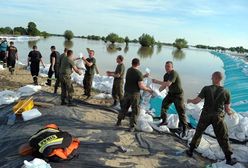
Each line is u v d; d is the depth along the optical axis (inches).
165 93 482.9
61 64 384.8
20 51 1236.5
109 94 481.4
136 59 311.1
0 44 670.5
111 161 248.7
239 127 318.7
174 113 388.5
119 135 301.7
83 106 396.2
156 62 1299.2
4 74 595.2
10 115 331.3
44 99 408.2
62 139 241.3
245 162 271.6
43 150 230.7
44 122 319.3
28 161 228.5
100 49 1943.9
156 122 346.6
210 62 1643.7
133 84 312.2
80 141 276.4
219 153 280.4
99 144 275.0
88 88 445.1
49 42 2361.0
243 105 428.8
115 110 396.2
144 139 298.7
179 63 1402.6
